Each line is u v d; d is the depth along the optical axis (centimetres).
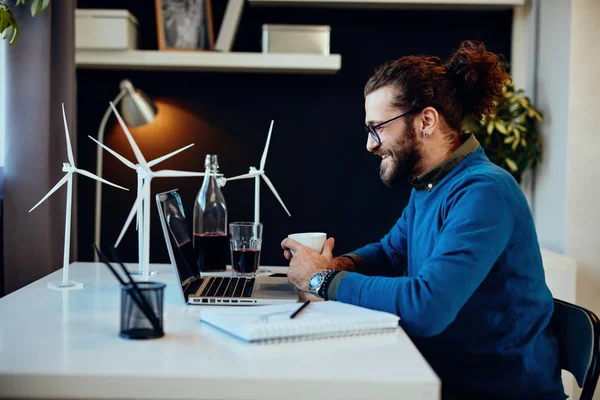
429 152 149
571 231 266
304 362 98
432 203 148
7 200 229
